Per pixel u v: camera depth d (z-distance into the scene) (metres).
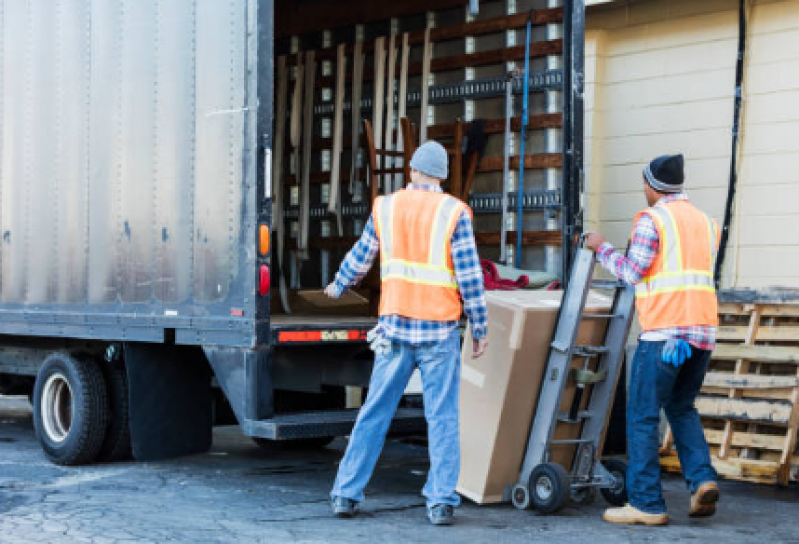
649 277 5.70
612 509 5.83
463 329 6.91
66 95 7.21
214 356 6.23
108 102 6.91
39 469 7.21
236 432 9.36
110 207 6.89
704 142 8.41
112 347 6.95
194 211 6.34
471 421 6.05
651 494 5.75
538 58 7.57
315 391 6.99
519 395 5.92
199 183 6.31
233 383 6.13
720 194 8.31
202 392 6.95
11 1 7.64
